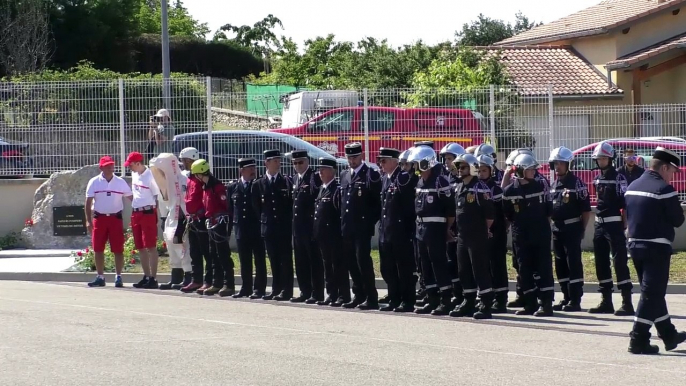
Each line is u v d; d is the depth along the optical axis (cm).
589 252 2030
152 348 1018
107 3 5056
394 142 2044
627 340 1094
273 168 1488
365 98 2058
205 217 1566
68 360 949
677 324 1266
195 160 1628
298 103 2112
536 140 2041
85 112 2103
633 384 845
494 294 1370
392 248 1343
